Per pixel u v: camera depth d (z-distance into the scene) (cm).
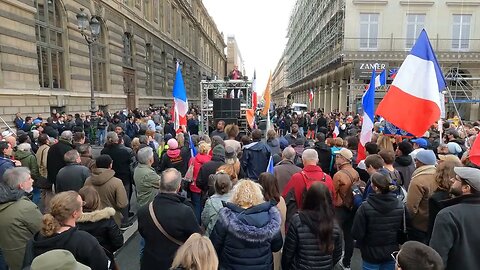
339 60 3116
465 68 2856
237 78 1972
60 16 1683
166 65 3731
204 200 538
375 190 354
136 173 516
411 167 508
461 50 2883
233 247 289
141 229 330
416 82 475
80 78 1831
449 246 257
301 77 5947
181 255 205
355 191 456
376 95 2683
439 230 262
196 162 589
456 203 277
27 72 1384
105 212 330
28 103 1388
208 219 367
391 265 354
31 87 1409
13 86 1304
